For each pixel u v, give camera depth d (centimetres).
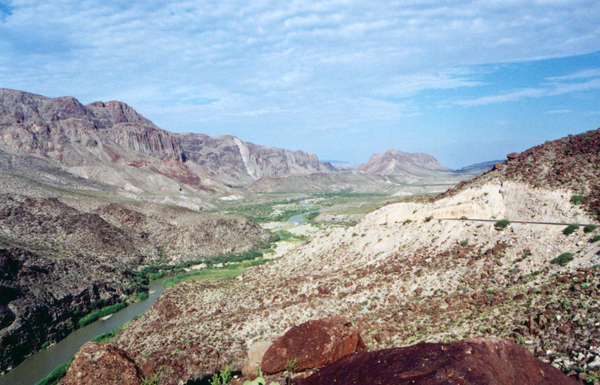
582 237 3425
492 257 3806
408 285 3925
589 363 1995
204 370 3353
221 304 5147
